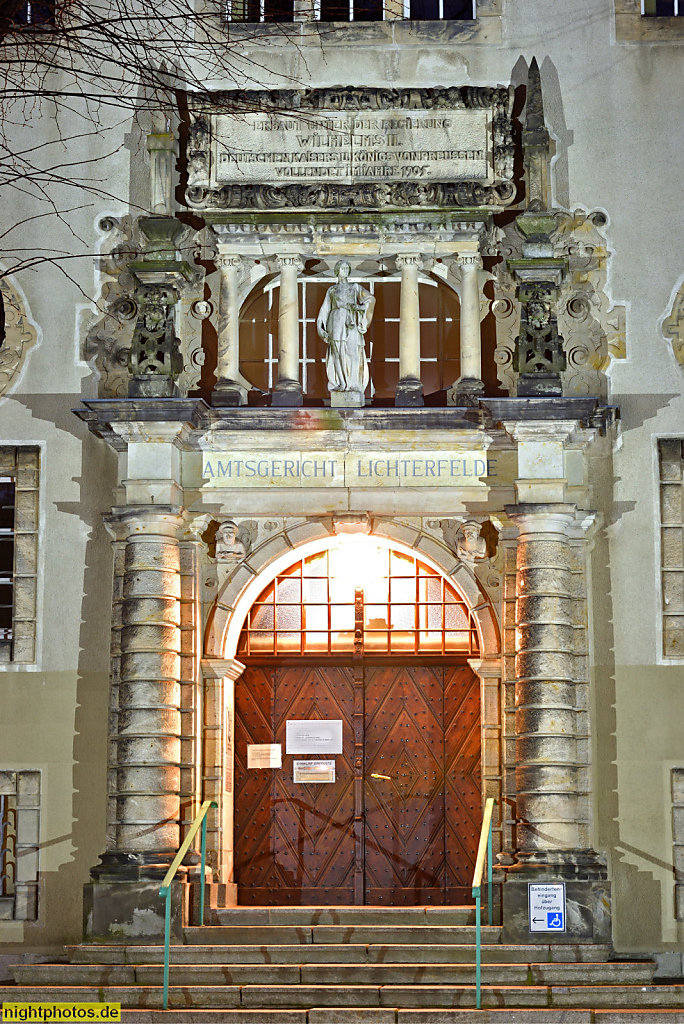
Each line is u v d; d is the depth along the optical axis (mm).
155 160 19422
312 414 18453
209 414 18594
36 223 19875
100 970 16094
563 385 19141
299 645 19875
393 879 19219
